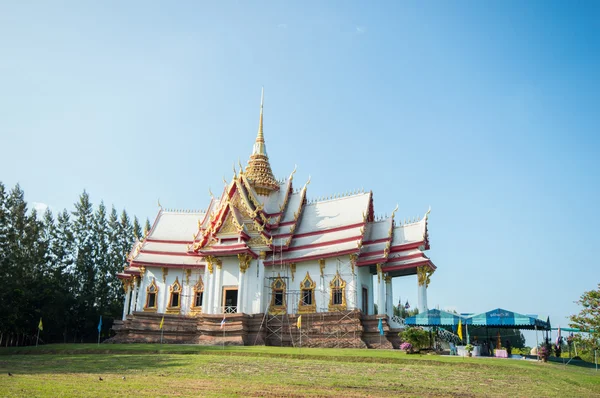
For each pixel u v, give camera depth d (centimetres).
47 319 6944
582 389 2383
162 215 6588
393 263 5172
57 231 8281
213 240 5572
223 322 4838
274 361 3177
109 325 8338
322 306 5128
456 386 2345
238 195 5766
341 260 5166
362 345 4628
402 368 2916
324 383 2342
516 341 6888
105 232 8825
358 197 5650
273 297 5366
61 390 1914
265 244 5431
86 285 8181
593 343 3344
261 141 6588
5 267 6294
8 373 2556
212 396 1864
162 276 5944
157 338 5275
